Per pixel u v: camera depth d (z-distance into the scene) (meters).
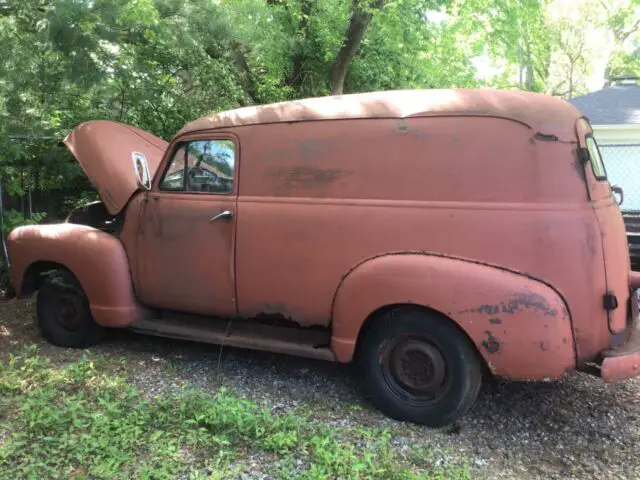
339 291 3.99
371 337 3.96
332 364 5.02
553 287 3.48
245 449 3.44
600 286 3.49
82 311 5.27
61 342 5.40
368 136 4.02
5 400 3.96
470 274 3.56
